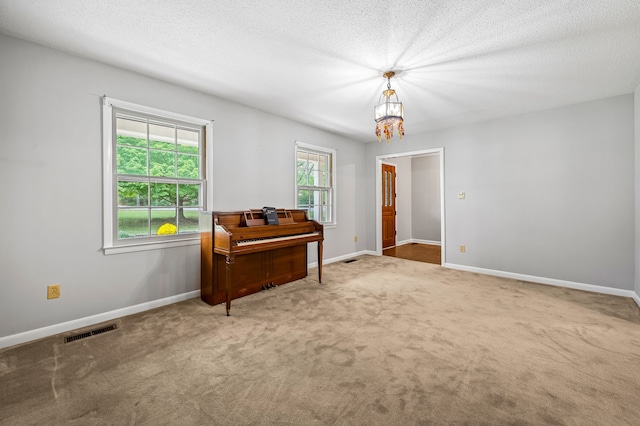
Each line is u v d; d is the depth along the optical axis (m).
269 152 3.95
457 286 3.59
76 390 1.60
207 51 2.36
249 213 3.22
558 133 3.66
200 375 1.74
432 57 2.43
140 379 1.70
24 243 2.20
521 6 1.78
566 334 2.26
